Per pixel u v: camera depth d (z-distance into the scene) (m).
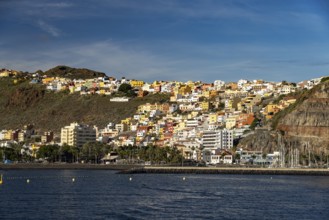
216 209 154.50
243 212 149.12
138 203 167.75
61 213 143.12
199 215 141.88
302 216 143.00
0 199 176.25
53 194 196.50
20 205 159.88
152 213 144.00
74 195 193.12
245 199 183.50
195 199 181.50
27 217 135.75
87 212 145.25
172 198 184.38
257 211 151.75
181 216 139.50
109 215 139.75
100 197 186.38
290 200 181.62
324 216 143.38
